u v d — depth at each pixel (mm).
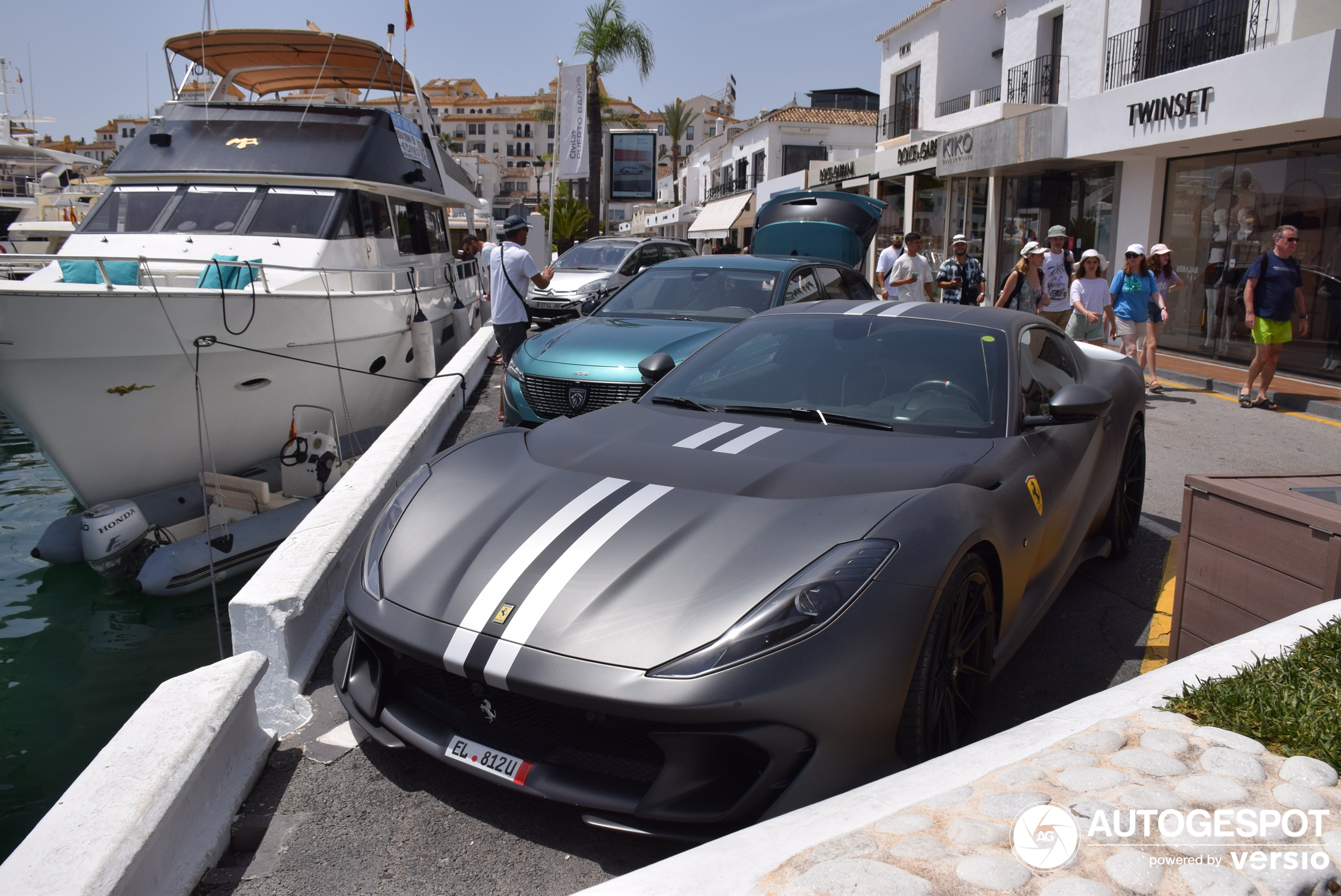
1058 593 3490
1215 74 11148
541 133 125562
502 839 2275
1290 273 9164
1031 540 2918
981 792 1869
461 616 2275
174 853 2094
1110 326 10484
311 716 2869
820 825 1793
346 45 10547
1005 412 3182
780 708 2027
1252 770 1878
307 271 8391
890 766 2201
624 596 2193
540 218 24516
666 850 2236
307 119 9594
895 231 23516
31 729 4953
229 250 8609
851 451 2871
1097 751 1997
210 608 6680
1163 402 9867
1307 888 1552
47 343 6309
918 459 2811
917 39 23312
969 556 2479
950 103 22234
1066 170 16109
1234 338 12453
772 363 3600
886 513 2379
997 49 22047
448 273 12258
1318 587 2660
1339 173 10789
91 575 7246
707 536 2338
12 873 1832
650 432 3113
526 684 2094
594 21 35844
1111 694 2338
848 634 2115
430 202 11625
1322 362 11008
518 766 2250
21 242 18516
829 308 3955
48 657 5844
